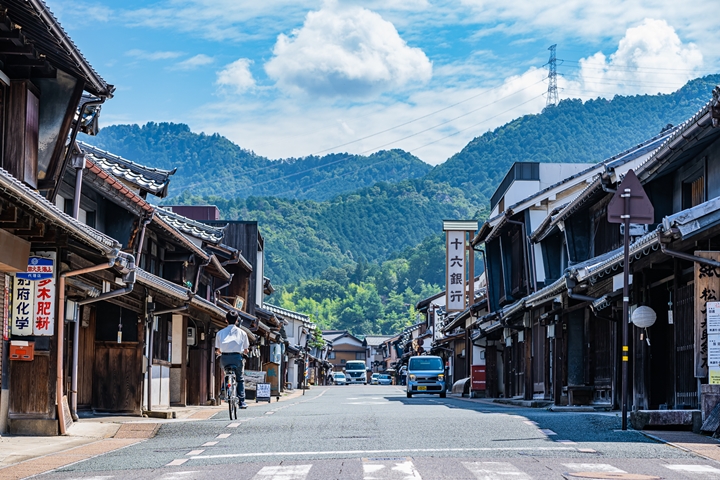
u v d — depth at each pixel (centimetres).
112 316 1688
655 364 1583
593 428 1184
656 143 2095
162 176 2002
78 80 1284
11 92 1225
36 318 1198
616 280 1493
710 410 1115
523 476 727
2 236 1055
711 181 1527
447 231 4097
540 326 2591
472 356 3947
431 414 1580
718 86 1185
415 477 725
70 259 1237
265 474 765
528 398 2669
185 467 843
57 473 825
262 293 4097
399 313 18412
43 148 1288
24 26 1121
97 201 1669
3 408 1173
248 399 2736
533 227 2923
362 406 2094
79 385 1638
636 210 1160
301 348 5538
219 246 2638
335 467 803
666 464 808
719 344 1122
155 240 2103
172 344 2194
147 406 1812
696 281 1163
